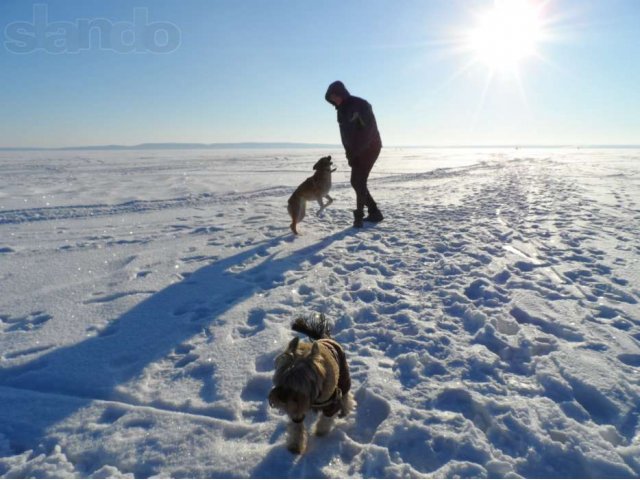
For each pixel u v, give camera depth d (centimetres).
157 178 2311
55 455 292
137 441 303
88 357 418
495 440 301
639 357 399
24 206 1293
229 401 343
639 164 3800
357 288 595
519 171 2884
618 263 680
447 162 4466
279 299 550
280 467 278
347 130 896
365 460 282
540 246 791
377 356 414
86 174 2617
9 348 437
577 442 289
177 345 441
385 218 1092
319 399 276
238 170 3025
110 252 792
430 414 323
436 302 543
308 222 1048
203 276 651
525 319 491
